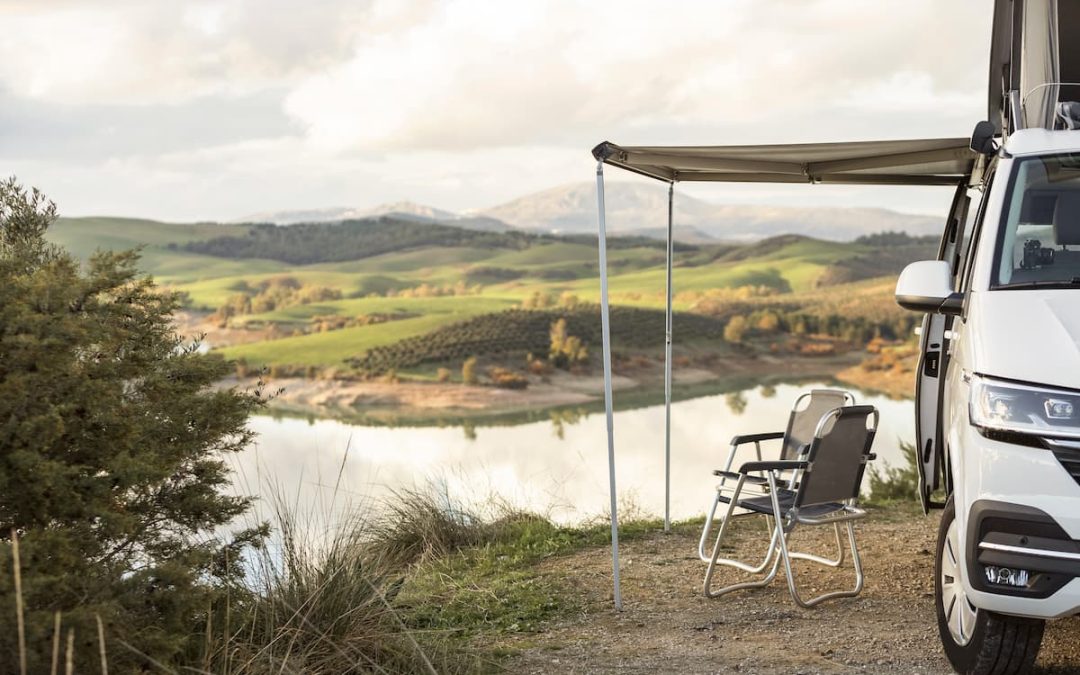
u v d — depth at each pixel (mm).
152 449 3908
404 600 5867
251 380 86938
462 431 70250
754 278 143250
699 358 103688
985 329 3879
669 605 5762
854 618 5301
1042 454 3461
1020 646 3832
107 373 3750
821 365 104250
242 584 4285
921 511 8578
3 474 3250
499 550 7520
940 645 4684
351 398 84500
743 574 6469
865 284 136125
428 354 97750
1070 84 5012
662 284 147500
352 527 5453
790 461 5539
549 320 111750
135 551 3834
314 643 4242
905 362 102500
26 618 2982
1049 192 4387
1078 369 3494
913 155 6332
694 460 46625
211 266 179500
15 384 3324
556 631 5309
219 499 4066
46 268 3824
